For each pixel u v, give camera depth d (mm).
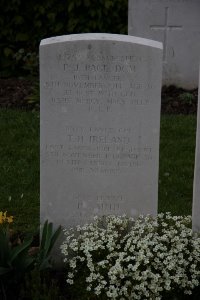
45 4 4598
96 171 2230
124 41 2123
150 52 2139
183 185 2916
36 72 4613
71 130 2189
